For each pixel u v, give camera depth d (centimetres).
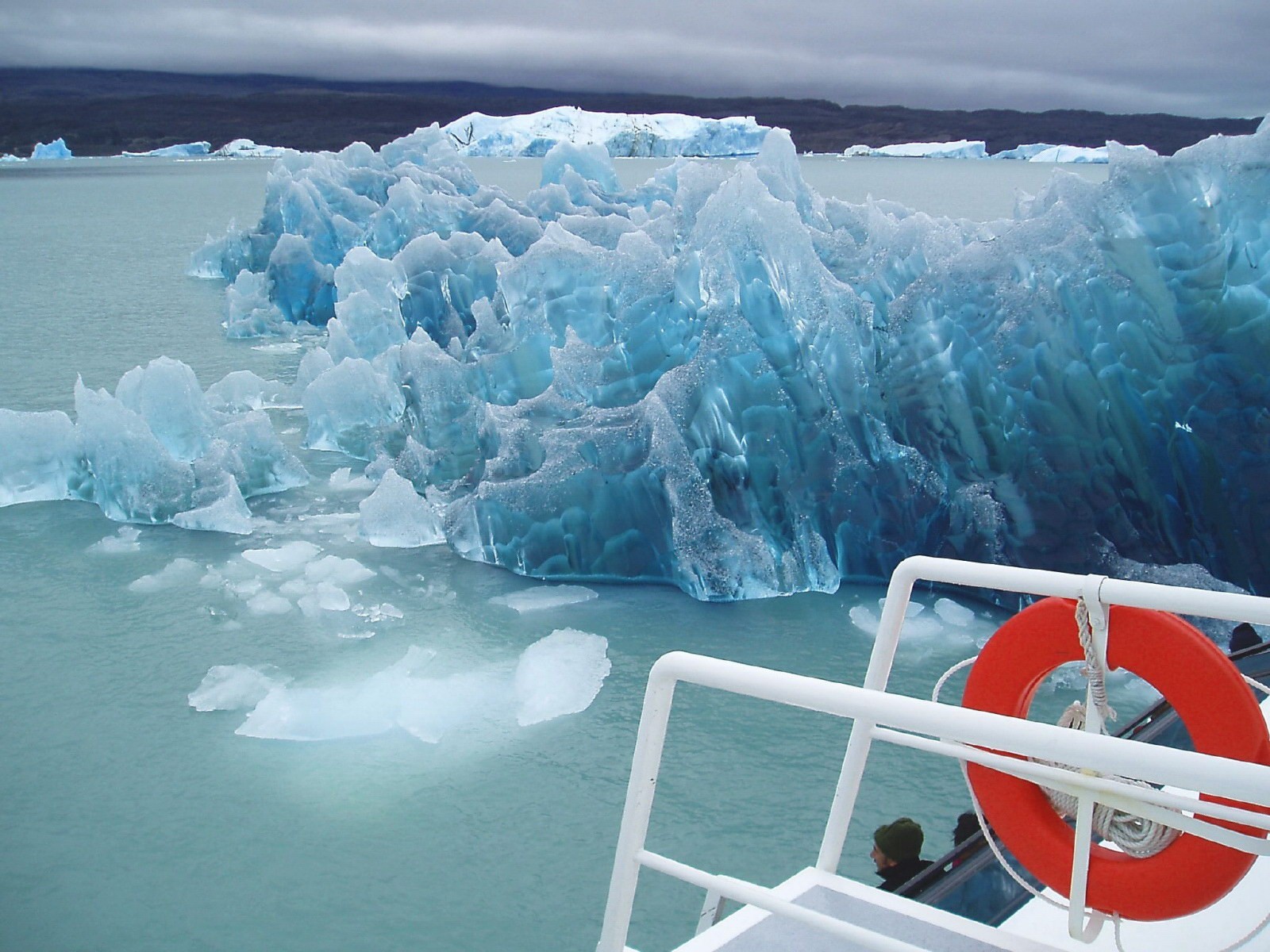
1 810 539
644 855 183
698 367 862
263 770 575
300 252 1992
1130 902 180
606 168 2484
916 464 862
